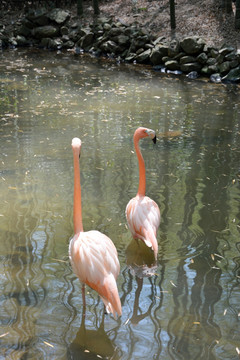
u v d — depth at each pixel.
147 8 17.53
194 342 3.72
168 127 8.89
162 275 4.55
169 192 6.14
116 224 5.39
